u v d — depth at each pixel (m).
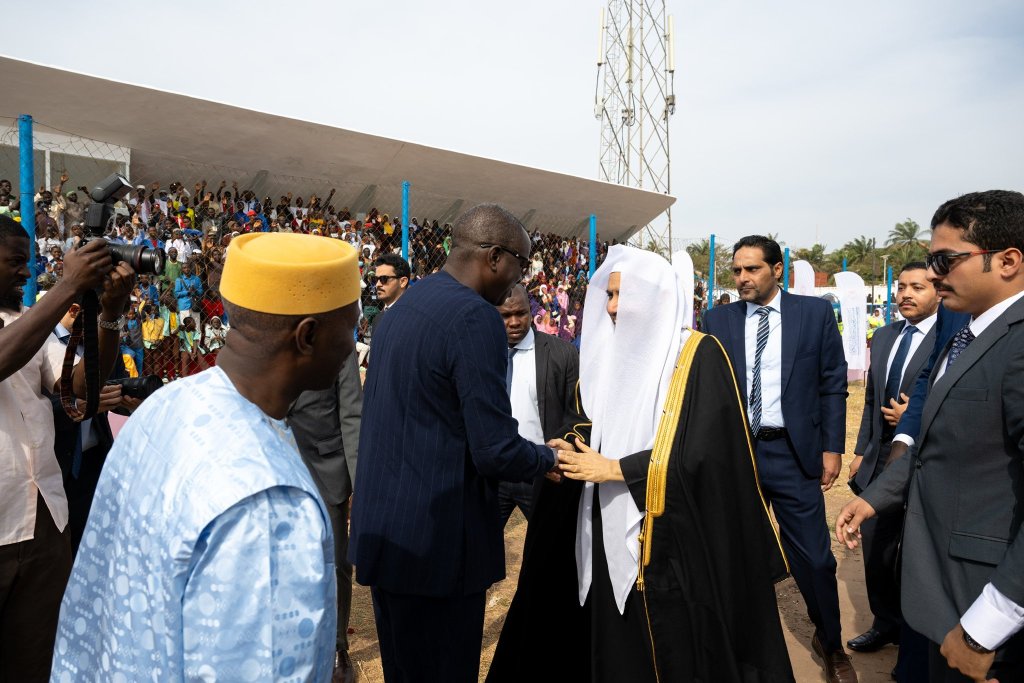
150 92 11.14
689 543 2.09
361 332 7.08
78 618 1.11
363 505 2.06
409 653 2.07
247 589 0.92
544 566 2.46
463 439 2.04
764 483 3.26
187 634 0.92
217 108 11.97
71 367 1.81
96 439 2.41
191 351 7.53
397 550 1.99
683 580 2.11
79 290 1.67
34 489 2.00
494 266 2.17
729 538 2.09
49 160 9.45
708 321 3.59
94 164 11.55
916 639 2.38
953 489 1.82
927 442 1.90
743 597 2.11
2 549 1.94
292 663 0.94
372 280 8.73
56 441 2.23
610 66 26.17
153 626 0.95
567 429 2.45
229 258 1.11
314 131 13.27
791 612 3.87
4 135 8.18
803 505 3.18
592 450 2.22
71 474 2.28
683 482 2.08
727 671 2.07
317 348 1.12
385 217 12.34
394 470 2.02
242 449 0.98
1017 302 1.73
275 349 1.10
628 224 20.88
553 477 2.33
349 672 3.08
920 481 1.94
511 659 2.48
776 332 3.35
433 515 1.99
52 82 10.25
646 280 2.20
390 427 2.03
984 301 1.80
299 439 3.06
